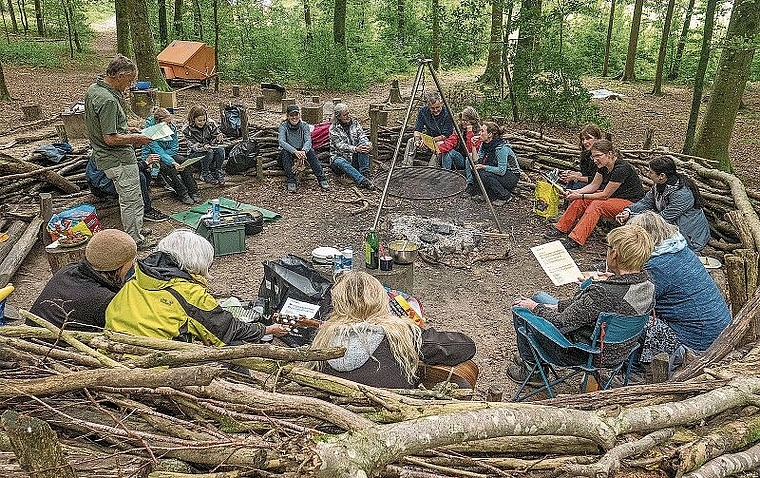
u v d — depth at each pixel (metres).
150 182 8.08
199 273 3.62
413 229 7.39
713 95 9.97
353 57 19.98
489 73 17.53
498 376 4.78
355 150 9.13
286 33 22.08
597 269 5.73
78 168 8.33
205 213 7.81
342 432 2.30
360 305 3.04
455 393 2.71
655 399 2.66
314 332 4.61
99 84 6.38
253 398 2.35
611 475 2.18
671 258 4.42
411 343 3.01
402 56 22.28
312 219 7.93
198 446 2.09
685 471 2.26
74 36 23.75
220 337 3.36
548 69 13.11
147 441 2.17
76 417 2.38
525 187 8.87
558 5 12.40
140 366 2.47
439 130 9.28
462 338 3.65
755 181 10.55
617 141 13.30
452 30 12.83
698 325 4.41
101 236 3.52
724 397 2.58
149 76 15.11
